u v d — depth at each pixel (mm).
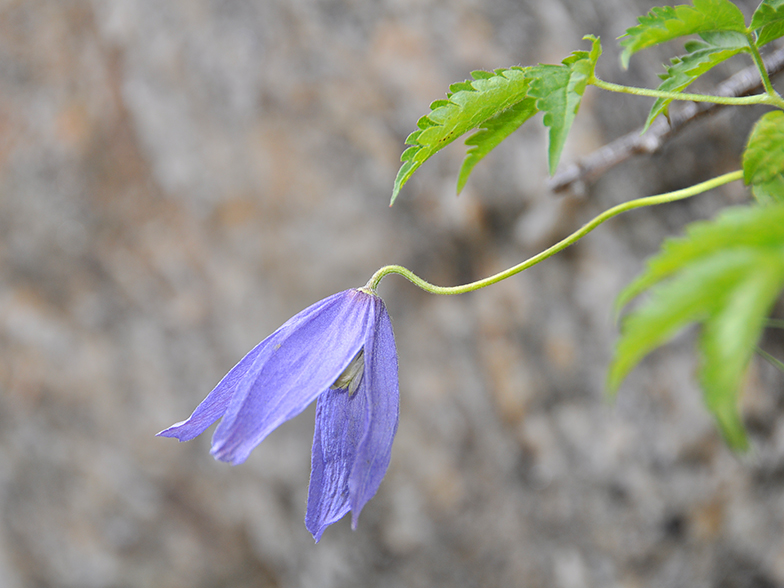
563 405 677
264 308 729
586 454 673
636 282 264
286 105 691
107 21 739
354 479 350
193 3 708
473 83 356
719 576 657
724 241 238
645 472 660
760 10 345
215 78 708
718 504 650
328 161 690
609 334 658
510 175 662
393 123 677
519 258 677
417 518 708
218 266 742
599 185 640
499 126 367
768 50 394
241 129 707
